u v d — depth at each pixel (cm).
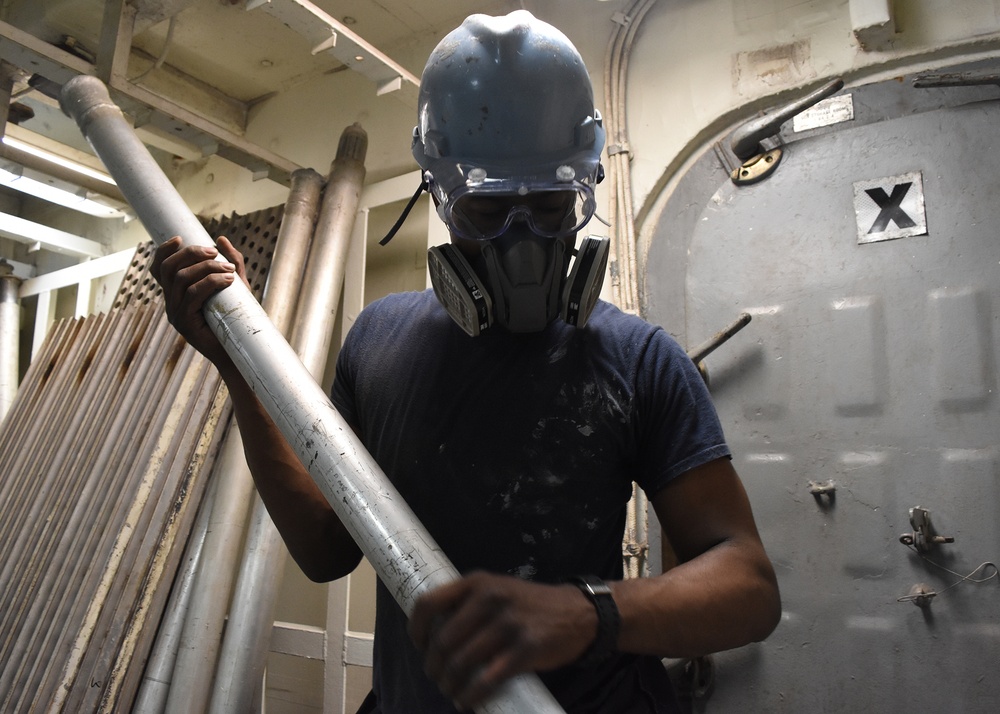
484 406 84
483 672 55
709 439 81
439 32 246
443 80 88
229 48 259
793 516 165
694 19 201
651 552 176
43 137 286
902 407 158
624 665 82
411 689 81
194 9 238
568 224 88
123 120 140
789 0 189
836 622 157
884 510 156
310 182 227
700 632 67
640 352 85
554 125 85
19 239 323
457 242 91
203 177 300
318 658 204
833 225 172
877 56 176
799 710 156
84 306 304
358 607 216
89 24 233
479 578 59
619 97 204
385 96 253
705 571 71
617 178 198
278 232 231
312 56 262
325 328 205
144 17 198
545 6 222
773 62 188
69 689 162
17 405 263
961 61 169
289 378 79
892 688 149
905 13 175
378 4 235
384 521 68
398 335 95
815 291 171
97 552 180
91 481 201
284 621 231
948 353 156
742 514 80
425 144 90
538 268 83
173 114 201
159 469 186
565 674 78
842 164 174
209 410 189
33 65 184
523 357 86
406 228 238
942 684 146
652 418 83
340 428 75
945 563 149
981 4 167
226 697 163
